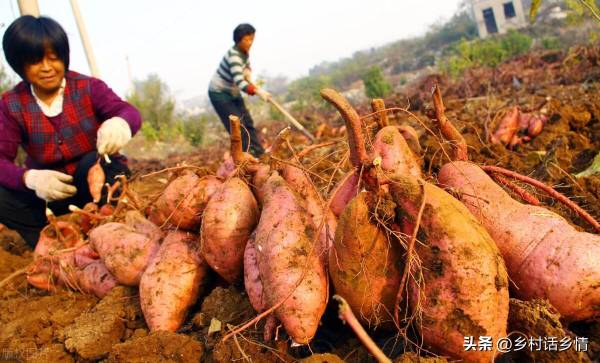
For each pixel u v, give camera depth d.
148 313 2.77
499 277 1.99
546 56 18.27
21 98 4.47
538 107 6.36
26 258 5.55
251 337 2.38
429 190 2.10
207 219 2.66
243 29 7.46
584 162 4.34
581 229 2.77
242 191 2.74
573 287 2.00
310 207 2.54
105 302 3.10
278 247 2.31
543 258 2.09
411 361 2.01
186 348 2.45
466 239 1.99
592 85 9.81
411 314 2.16
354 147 2.14
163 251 2.93
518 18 52.91
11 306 3.75
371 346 1.72
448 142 2.79
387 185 2.18
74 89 4.58
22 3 7.20
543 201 3.36
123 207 3.80
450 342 2.01
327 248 2.34
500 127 5.42
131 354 2.46
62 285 3.84
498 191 2.32
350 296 2.20
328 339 2.49
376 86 21.53
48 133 4.55
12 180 4.19
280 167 2.83
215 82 7.84
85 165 4.62
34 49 3.98
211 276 3.02
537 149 5.21
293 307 2.19
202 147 17.08
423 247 2.05
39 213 4.91
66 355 2.84
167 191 3.05
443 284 2.00
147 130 19.09
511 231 2.19
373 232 2.12
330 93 2.11
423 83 15.83
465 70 18.66
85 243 3.77
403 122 8.01
